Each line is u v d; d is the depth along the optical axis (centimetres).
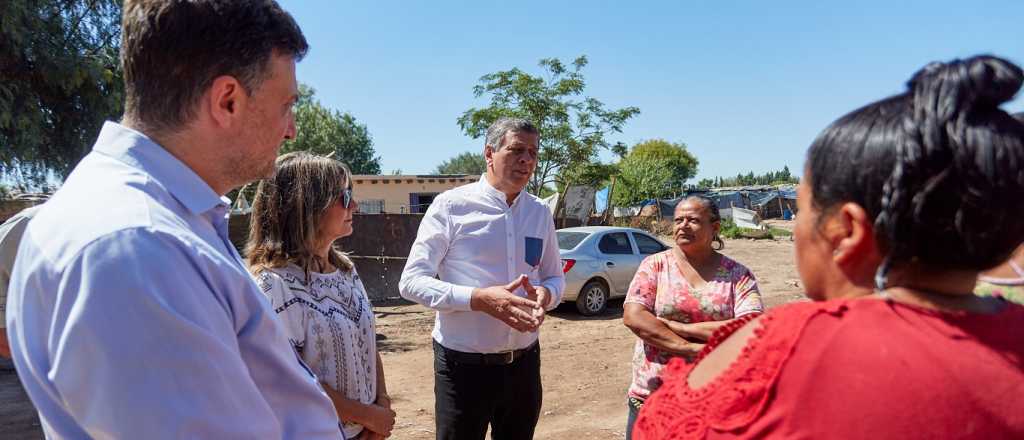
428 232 311
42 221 113
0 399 534
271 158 140
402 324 923
